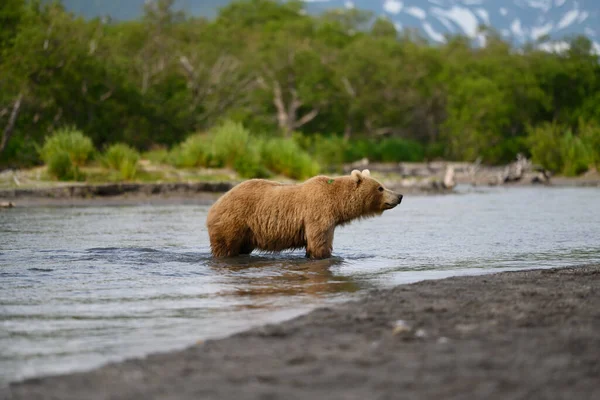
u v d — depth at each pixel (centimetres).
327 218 4472
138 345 2611
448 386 2012
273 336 2586
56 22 15300
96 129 15675
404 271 4222
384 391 1984
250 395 1972
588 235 6178
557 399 1908
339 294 3516
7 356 2478
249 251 4681
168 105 18362
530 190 13800
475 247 5362
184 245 5369
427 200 10969
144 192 10350
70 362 2406
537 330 2614
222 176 11506
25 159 13075
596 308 2980
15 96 14088
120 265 4381
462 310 2953
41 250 5025
